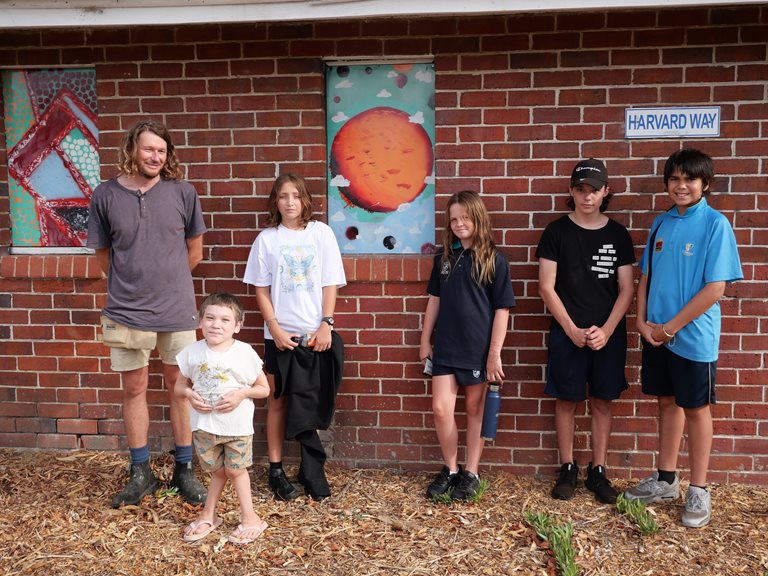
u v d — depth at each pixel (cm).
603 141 402
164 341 375
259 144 421
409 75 424
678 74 393
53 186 452
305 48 412
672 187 355
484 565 324
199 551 332
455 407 425
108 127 430
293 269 384
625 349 389
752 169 395
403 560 328
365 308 424
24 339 448
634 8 366
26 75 443
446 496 384
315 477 391
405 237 435
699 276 352
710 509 365
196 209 378
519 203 409
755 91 390
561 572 317
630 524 362
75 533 346
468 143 409
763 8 384
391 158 431
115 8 379
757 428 409
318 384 388
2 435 456
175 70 421
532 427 421
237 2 371
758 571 322
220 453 340
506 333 417
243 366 337
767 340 404
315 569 320
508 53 401
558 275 388
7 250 454
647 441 416
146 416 383
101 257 370
